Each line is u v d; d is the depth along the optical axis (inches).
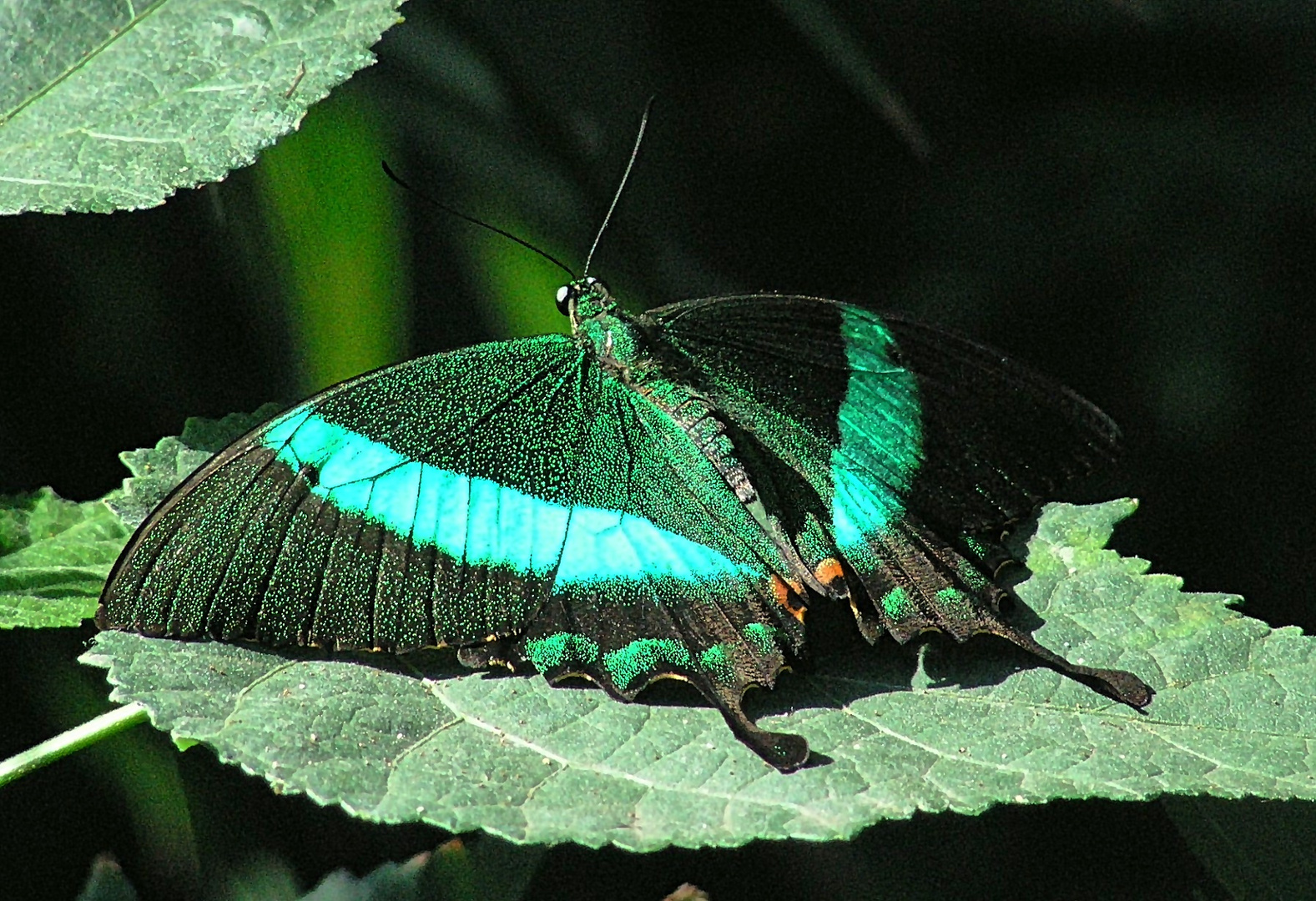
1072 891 32.5
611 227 33.7
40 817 32.5
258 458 31.4
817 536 31.8
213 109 31.9
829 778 31.2
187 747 31.3
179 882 32.4
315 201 32.8
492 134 33.4
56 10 31.9
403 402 31.7
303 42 31.9
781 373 32.1
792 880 32.7
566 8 33.6
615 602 31.6
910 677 31.6
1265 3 33.7
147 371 33.4
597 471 31.8
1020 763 31.2
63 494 33.1
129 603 31.3
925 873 32.6
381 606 31.5
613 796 31.1
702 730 31.4
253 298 33.2
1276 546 33.6
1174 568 33.6
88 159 31.7
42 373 33.3
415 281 33.5
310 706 31.3
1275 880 31.5
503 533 31.6
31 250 33.3
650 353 32.1
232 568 31.4
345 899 31.9
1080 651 31.6
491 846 32.0
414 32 33.3
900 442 31.9
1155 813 32.6
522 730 31.3
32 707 32.5
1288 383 33.7
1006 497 31.8
